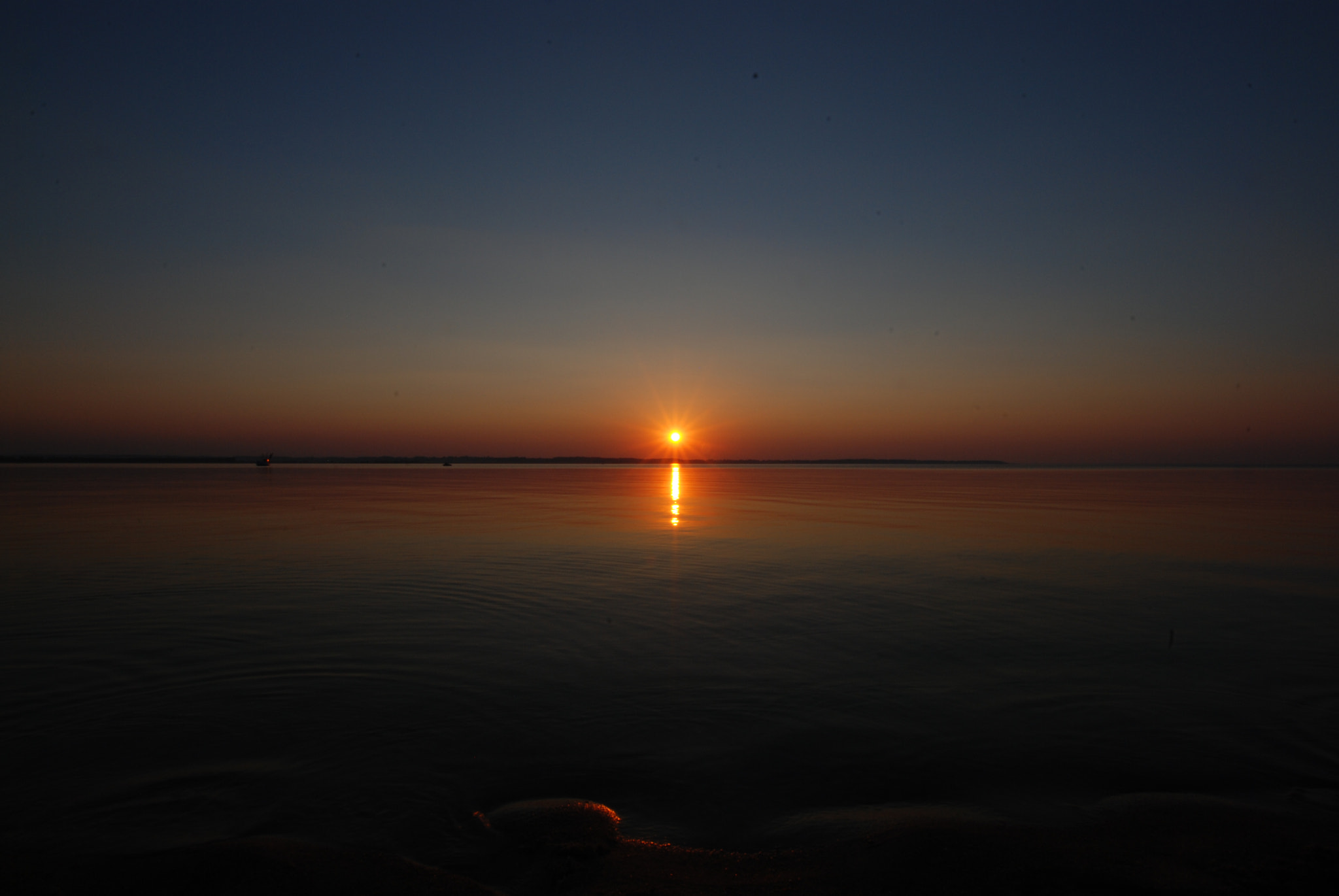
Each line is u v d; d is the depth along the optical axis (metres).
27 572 15.52
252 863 4.68
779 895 4.45
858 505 40.12
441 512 32.84
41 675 8.54
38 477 81.81
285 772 6.07
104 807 5.46
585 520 29.19
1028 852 4.91
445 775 6.06
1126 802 5.67
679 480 88.88
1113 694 8.12
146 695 7.89
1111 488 67.00
